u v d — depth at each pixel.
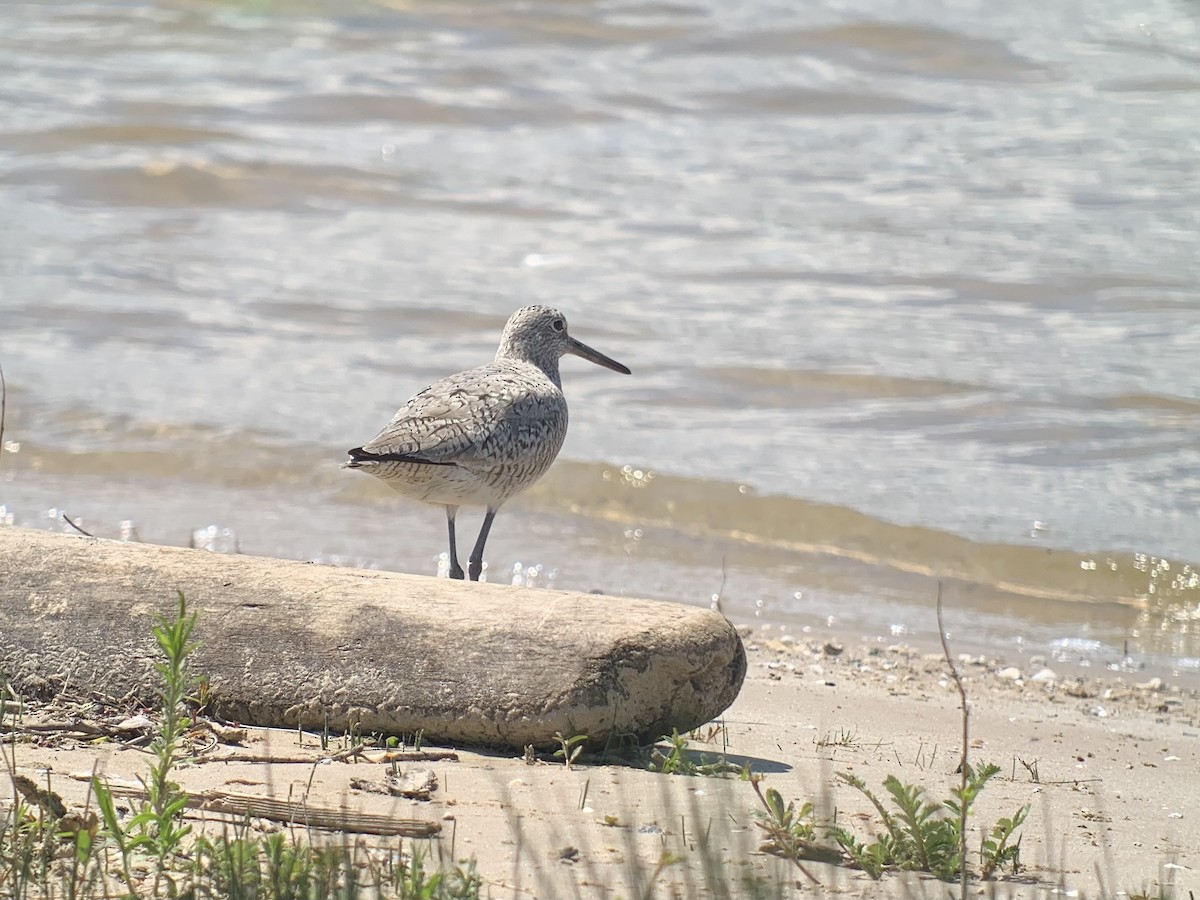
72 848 6.30
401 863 5.98
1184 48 28.70
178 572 8.59
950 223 22.97
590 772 7.78
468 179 24.80
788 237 22.72
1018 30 29.62
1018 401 17.73
